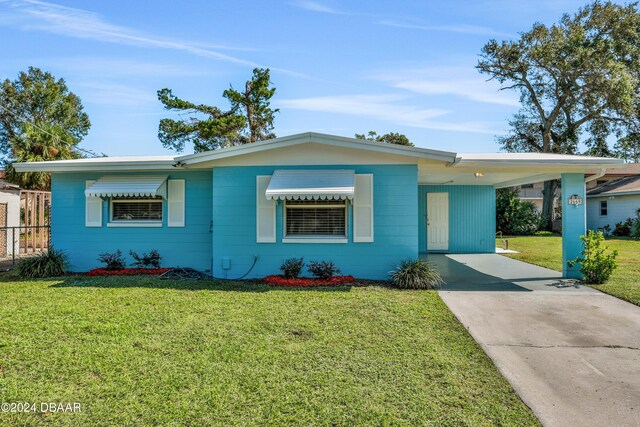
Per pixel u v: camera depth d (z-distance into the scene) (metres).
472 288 10.98
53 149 26.95
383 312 8.24
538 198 44.97
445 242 20.55
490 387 5.05
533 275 13.20
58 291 10.05
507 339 6.90
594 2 36.25
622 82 33.50
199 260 13.52
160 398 4.61
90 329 6.97
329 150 12.02
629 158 39.53
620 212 32.28
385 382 5.10
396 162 11.81
